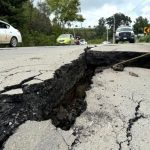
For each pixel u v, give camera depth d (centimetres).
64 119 452
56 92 465
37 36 3033
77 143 402
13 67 561
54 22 3944
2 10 2453
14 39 1617
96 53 742
